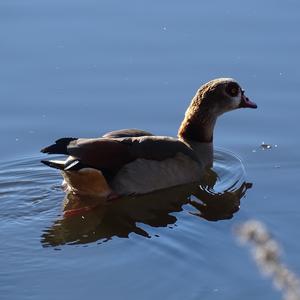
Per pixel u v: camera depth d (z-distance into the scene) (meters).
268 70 18.25
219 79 16.00
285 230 12.95
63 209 13.79
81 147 14.05
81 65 18.47
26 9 20.23
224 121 17.12
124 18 19.97
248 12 20.16
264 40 19.17
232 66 18.39
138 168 14.35
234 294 10.98
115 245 12.45
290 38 19.17
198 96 15.77
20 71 18.33
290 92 17.56
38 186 14.59
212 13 20.17
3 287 11.25
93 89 17.80
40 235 12.84
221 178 15.19
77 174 13.99
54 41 19.22
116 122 16.94
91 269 11.70
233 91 15.87
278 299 10.82
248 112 17.27
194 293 11.02
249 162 15.70
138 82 17.97
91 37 19.31
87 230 13.14
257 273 11.40
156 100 17.50
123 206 14.14
